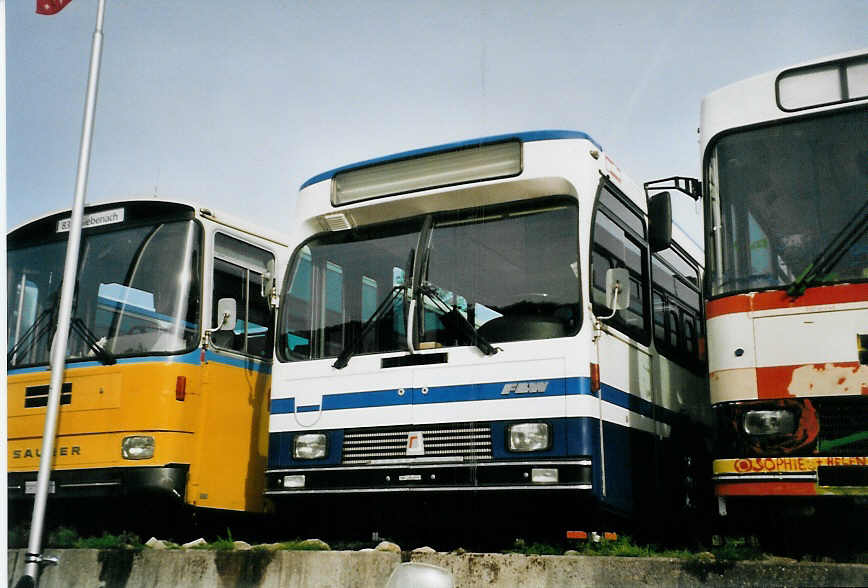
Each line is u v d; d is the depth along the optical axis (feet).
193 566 28.55
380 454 28.60
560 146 28.94
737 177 26.94
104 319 35.09
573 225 28.25
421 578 12.55
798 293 24.98
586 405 26.37
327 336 30.81
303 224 32.53
